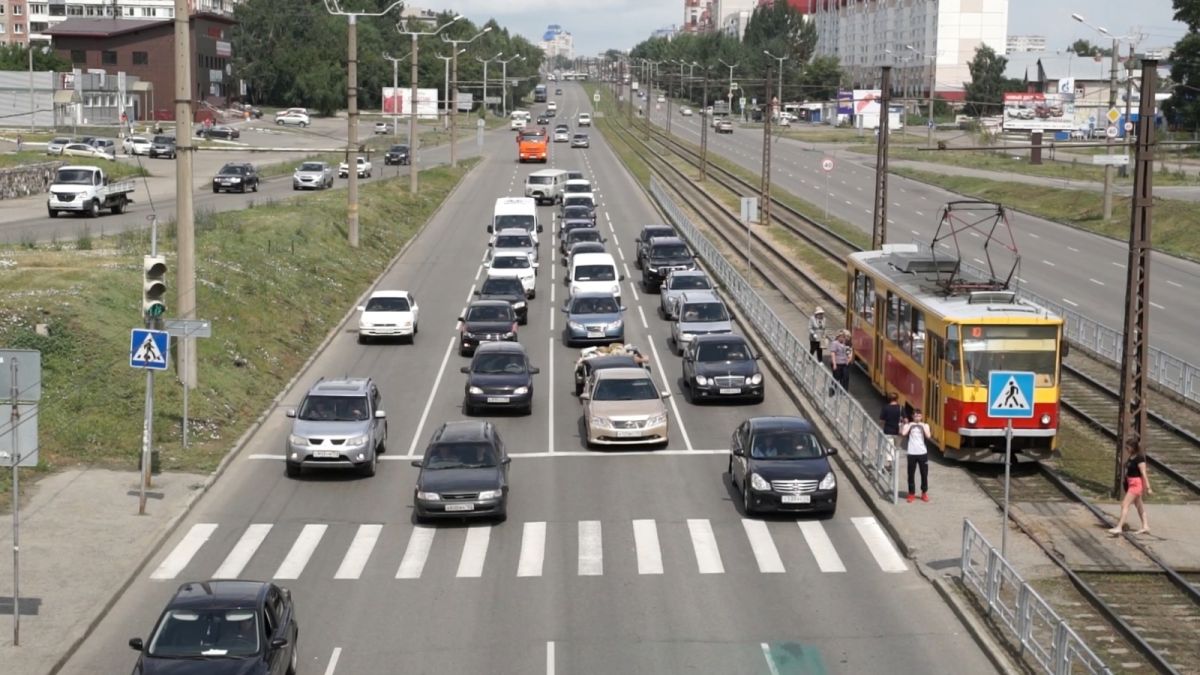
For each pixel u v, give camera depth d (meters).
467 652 19.48
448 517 26.48
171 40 149.75
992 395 21.48
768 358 42.81
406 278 59.41
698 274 51.56
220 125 140.38
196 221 56.97
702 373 37.16
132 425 32.03
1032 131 146.62
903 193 99.88
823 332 42.38
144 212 70.06
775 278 60.34
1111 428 34.41
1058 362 29.72
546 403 37.88
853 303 42.84
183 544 25.02
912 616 21.05
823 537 25.50
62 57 149.12
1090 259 66.06
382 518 26.92
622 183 102.38
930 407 31.61
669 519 26.72
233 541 25.27
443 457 26.89
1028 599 18.86
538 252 67.31
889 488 27.72
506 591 22.34
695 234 66.75
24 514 26.05
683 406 37.44
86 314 36.38
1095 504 27.50
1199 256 65.81
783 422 28.33
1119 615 20.84
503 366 36.97
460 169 103.88
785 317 50.81
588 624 20.67
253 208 65.62
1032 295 49.84
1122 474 27.78
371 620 20.92
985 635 19.81
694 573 23.28
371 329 45.53
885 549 24.72
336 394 31.17
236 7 189.50
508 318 45.00
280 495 28.59
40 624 20.34
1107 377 41.44
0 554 23.73
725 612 21.23
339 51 189.50
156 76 150.00
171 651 16.64
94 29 150.25
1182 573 22.92
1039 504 27.52
